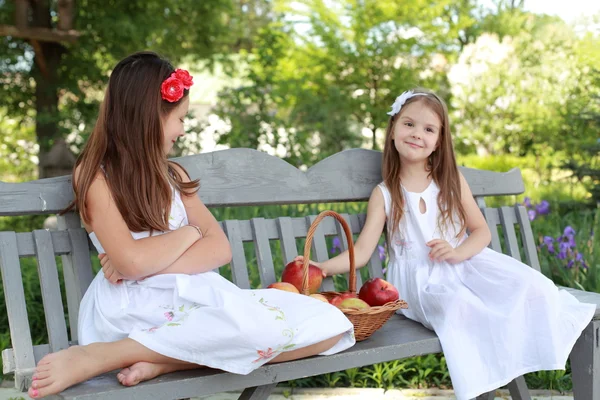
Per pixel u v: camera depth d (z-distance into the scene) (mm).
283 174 2367
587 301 2289
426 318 2150
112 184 1817
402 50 8305
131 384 1574
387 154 2473
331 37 8305
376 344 1944
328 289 2357
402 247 2414
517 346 2043
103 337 1776
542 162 8656
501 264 2279
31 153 7727
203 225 1992
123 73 1882
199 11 7426
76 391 1543
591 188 5258
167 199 1895
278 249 3617
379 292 2025
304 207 4031
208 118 6844
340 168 2488
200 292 1729
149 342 1608
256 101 6668
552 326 2053
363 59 8164
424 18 8492
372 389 2705
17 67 7016
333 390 2695
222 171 2248
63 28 6695
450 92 9531
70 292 2023
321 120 7527
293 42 8508
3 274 1848
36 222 6172
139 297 1817
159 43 7473
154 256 1793
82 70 6988
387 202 2449
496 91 9359
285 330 1667
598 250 3355
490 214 2689
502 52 9477
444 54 9594
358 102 8008
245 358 1641
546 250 3514
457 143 9859
